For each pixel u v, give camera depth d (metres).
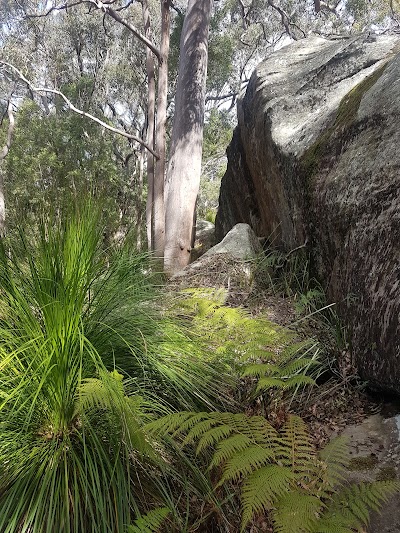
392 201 2.84
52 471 1.79
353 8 17.47
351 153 3.55
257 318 3.30
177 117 9.38
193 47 9.34
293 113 5.36
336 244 3.54
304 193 4.17
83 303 2.23
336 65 5.46
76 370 2.06
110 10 8.38
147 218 9.74
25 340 2.06
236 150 7.42
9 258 2.30
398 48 5.10
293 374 2.73
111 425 1.98
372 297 2.78
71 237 2.17
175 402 2.39
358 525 1.69
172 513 1.88
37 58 20.03
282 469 1.76
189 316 3.13
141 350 2.37
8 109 14.47
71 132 17.28
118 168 18.45
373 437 2.40
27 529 1.67
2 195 11.66
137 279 2.88
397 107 3.21
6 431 1.94
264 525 1.95
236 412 2.51
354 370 2.89
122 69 18.94
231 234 5.71
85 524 1.73
